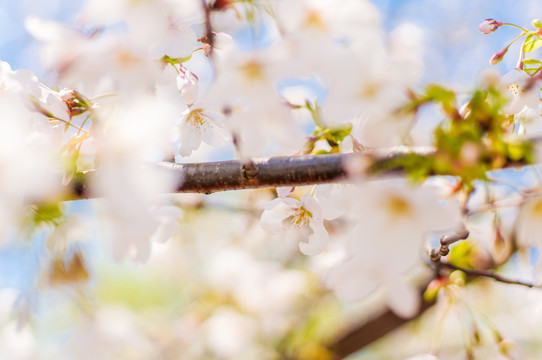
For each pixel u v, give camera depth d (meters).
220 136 0.71
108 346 0.89
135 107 0.66
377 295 1.26
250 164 0.69
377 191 0.63
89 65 0.65
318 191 0.70
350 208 0.65
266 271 1.26
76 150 0.68
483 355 0.76
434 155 0.63
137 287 1.40
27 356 0.98
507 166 0.64
